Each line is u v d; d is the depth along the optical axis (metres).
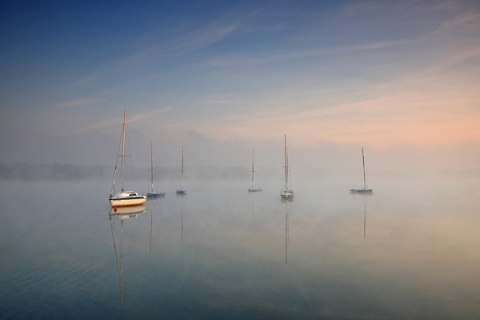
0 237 40.44
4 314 18.86
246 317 18.55
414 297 21.66
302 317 18.64
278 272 26.94
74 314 18.89
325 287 23.47
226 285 23.72
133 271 27.03
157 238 40.25
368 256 31.81
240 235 42.09
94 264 29.06
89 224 50.19
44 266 28.34
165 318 18.41
